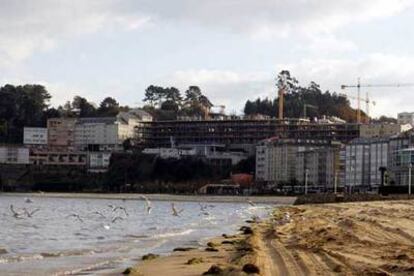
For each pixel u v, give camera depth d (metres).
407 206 125.25
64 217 117.19
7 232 75.19
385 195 182.88
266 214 132.75
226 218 117.00
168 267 36.75
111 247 53.94
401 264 33.28
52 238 65.75
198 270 35.28
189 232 75.12
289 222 85.00
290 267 32.72
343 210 117.19
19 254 46.78
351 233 56.16
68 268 37.75
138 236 68.38
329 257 36.94
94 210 158.38
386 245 45.06
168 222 102.00
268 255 38.94
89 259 43.47
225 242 54.94
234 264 34.53
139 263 39.91
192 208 187.50
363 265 32.88
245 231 70.06
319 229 64.75
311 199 196.25
